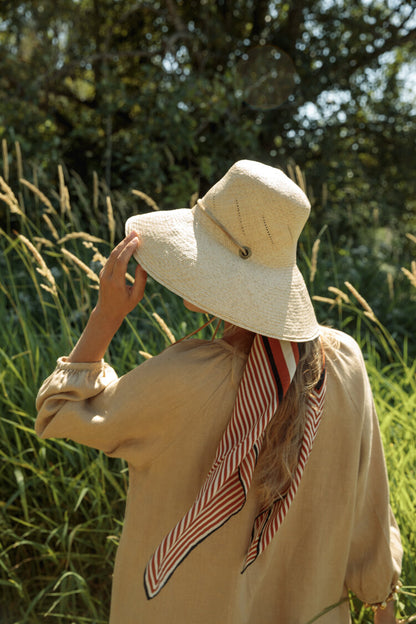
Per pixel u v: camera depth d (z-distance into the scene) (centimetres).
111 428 115
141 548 122
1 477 249
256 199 109
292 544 126
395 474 214
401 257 680
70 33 721
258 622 128
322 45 762
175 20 712
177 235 114
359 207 759
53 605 206
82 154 722
